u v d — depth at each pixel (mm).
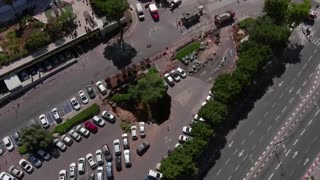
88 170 172125
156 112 186000
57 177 171750
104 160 174125
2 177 170375
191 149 164000
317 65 197375
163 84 181625
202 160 174250
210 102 175000
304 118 183375
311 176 169250
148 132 180875
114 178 170625
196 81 194000
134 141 178500
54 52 199625
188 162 160125
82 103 188875
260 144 177625
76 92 193000
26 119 186500
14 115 187750
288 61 199125
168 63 199625
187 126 181875
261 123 182625
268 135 179625
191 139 168125
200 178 170875
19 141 178750
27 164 173125
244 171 171875
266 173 171250
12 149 178250
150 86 180375
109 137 179875
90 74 197625
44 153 174500
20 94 193000
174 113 185875
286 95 189500
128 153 173875
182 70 194875
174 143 178250
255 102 188000
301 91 190500
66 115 186375
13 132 183375
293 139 178375
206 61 199250
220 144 177875
